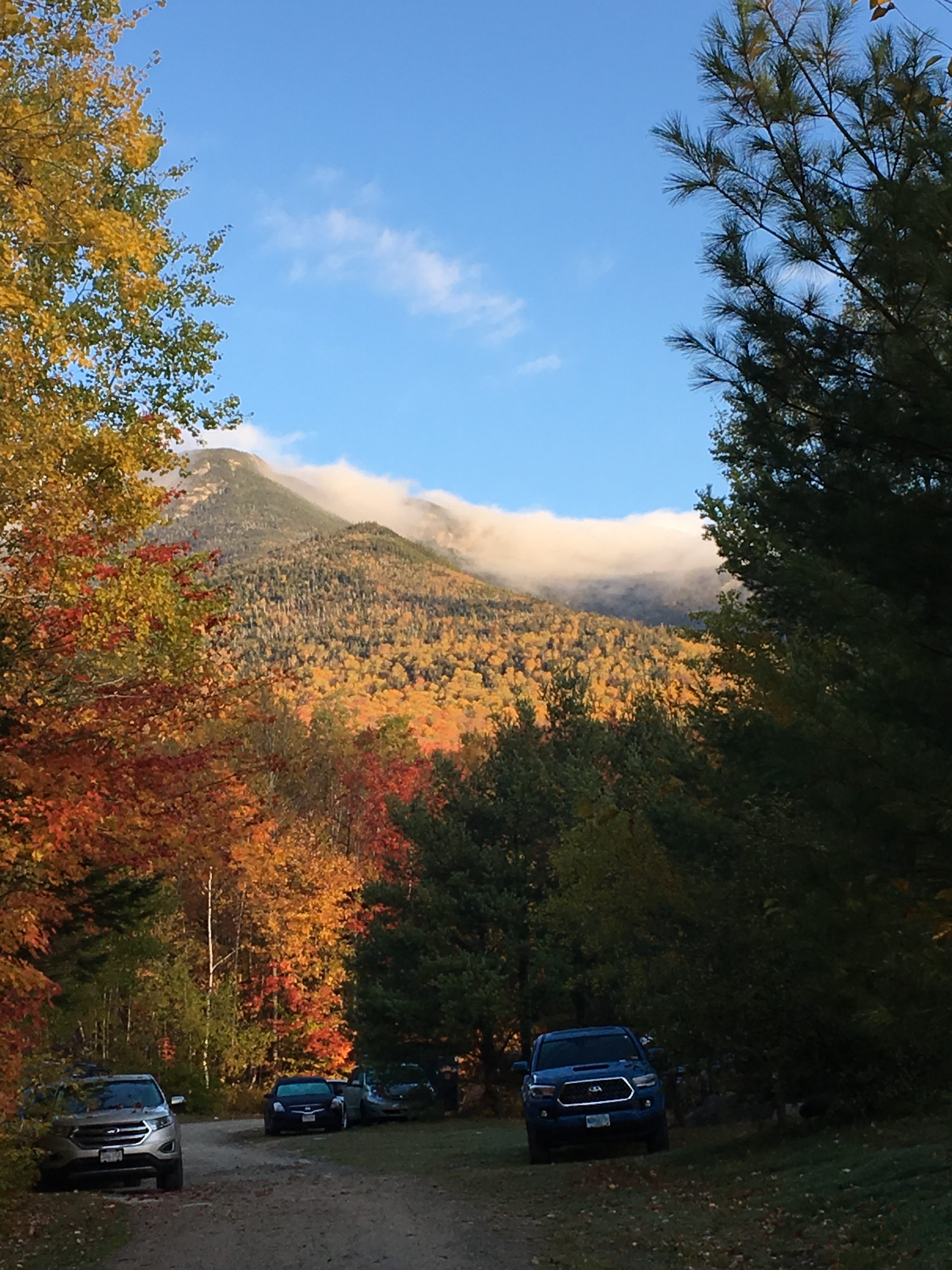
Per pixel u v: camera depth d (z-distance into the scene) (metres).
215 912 54.84
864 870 6.54
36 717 14.22
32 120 12.03
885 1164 11.18
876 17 7.45
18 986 12.43
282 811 54.72
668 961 16.22
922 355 7.01
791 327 7.68
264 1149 26.56
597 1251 9.69
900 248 7.02
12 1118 14.17
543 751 42.16
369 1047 36.00
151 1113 17.62
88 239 12.71
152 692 15.83
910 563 7.18
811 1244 9.04
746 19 7.69
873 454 7.66
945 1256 7.75
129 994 39.28
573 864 22.22
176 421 16.48
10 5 11.55
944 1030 7.43
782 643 13.59
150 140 13.08
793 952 13.09
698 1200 11.81
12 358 12.67
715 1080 17.23
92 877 16.14
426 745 140.62
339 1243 10.59
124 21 12.45
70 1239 11.90
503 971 36.44
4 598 14.34
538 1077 17.78
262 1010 55.06
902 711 6.51
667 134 7.85
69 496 13.64
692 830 18.84
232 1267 9.75
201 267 16.70
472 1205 12.89
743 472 8.92
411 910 37.56
